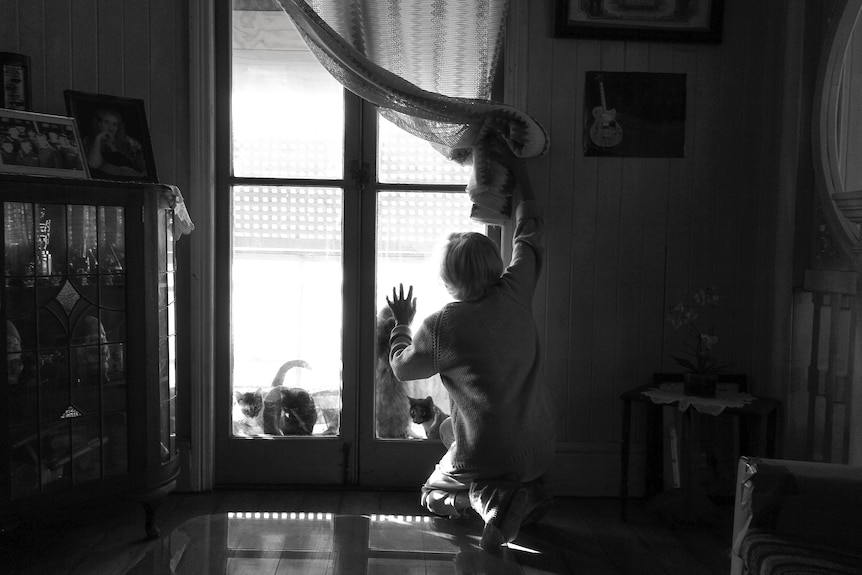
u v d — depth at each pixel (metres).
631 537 2.67
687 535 2.70
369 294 3.10
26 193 2.26
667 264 3.07
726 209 3.06
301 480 3.15
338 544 1.73
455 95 2.94
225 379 3.11
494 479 2.58
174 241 2.75
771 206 2.95
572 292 3.07
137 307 2.51
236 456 3.13
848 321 2.56
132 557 2.41
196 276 3.02
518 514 2.43
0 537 2.58
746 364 3.08
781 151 2.85
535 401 2.63
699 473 3.04
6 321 2.25
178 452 2.89
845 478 1.63
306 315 3.14
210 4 2.96
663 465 3.07
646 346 3.09
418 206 3.11
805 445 2.79
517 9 2.97
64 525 2.71
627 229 3.05
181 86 2.97
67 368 2.38
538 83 3.00
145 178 2.78
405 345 2.75
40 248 2.31
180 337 3.04
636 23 2.96
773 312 2.90
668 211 3.06
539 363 2.67
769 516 1.66
